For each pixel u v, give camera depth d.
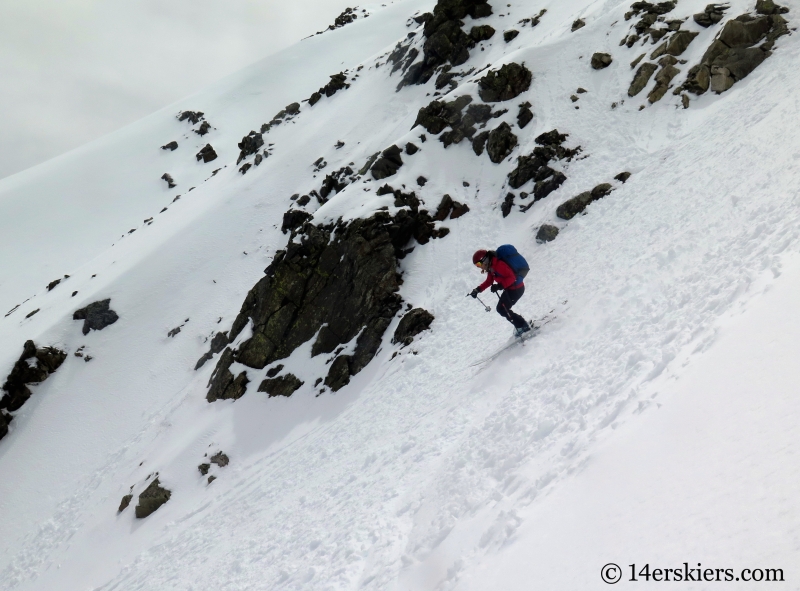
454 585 5.48
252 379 22.36
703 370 5.27
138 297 37.00
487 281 11.94
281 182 40.16
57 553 21.73
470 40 36.19
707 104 18.11
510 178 21.55
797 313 4.82
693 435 4.34
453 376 13.89
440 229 21.52
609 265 12.72
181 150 93.56
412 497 9.20
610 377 7.52
